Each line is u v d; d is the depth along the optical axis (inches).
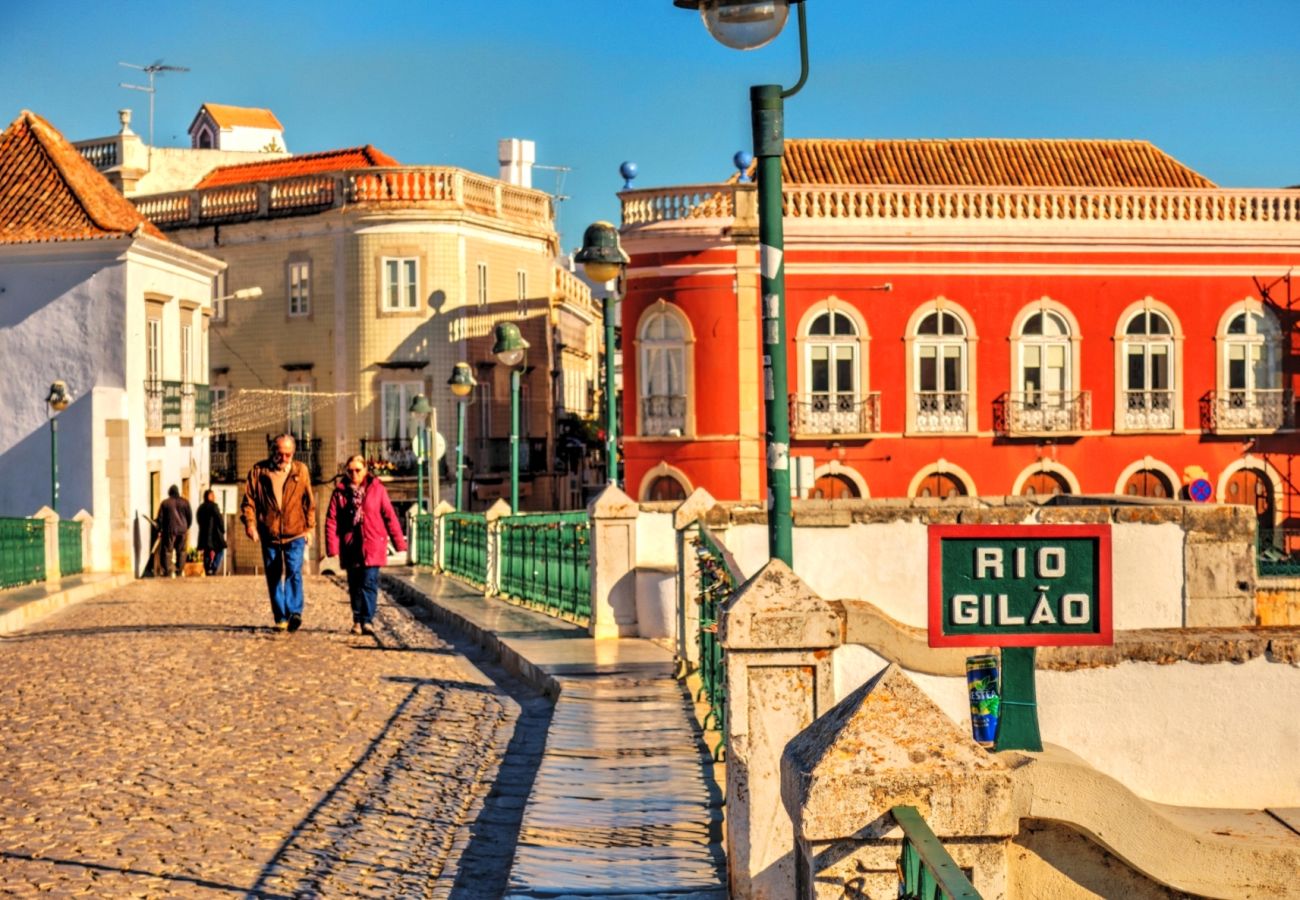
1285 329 1567.4
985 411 1537.9
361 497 705.6
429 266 1939.0
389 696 522.6
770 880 258.2
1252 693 297.3
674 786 362.6
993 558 217.8
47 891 291.1
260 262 2014.0
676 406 1519.4
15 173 1465.3
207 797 370.0
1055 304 1539.1
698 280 1505.9
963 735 179.8
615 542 631.8
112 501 1379.2
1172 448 1562.5
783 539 311.1
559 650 591.8
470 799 382.6
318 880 304.3
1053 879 228.8
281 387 1995.6
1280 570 947.3
